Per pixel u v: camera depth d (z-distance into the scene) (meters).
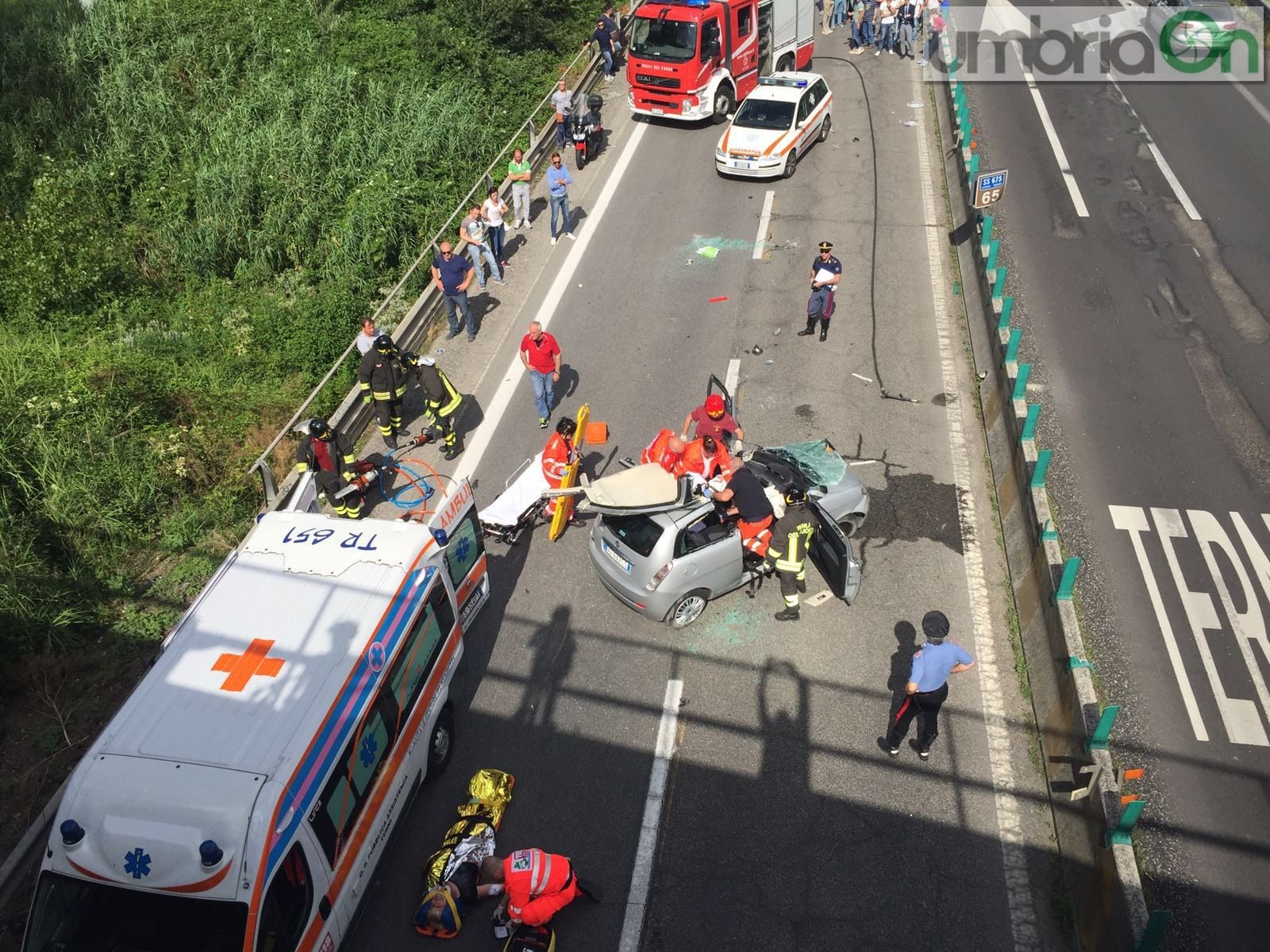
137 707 6.89
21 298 15.54
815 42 27.80
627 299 15.96
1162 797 8.58
